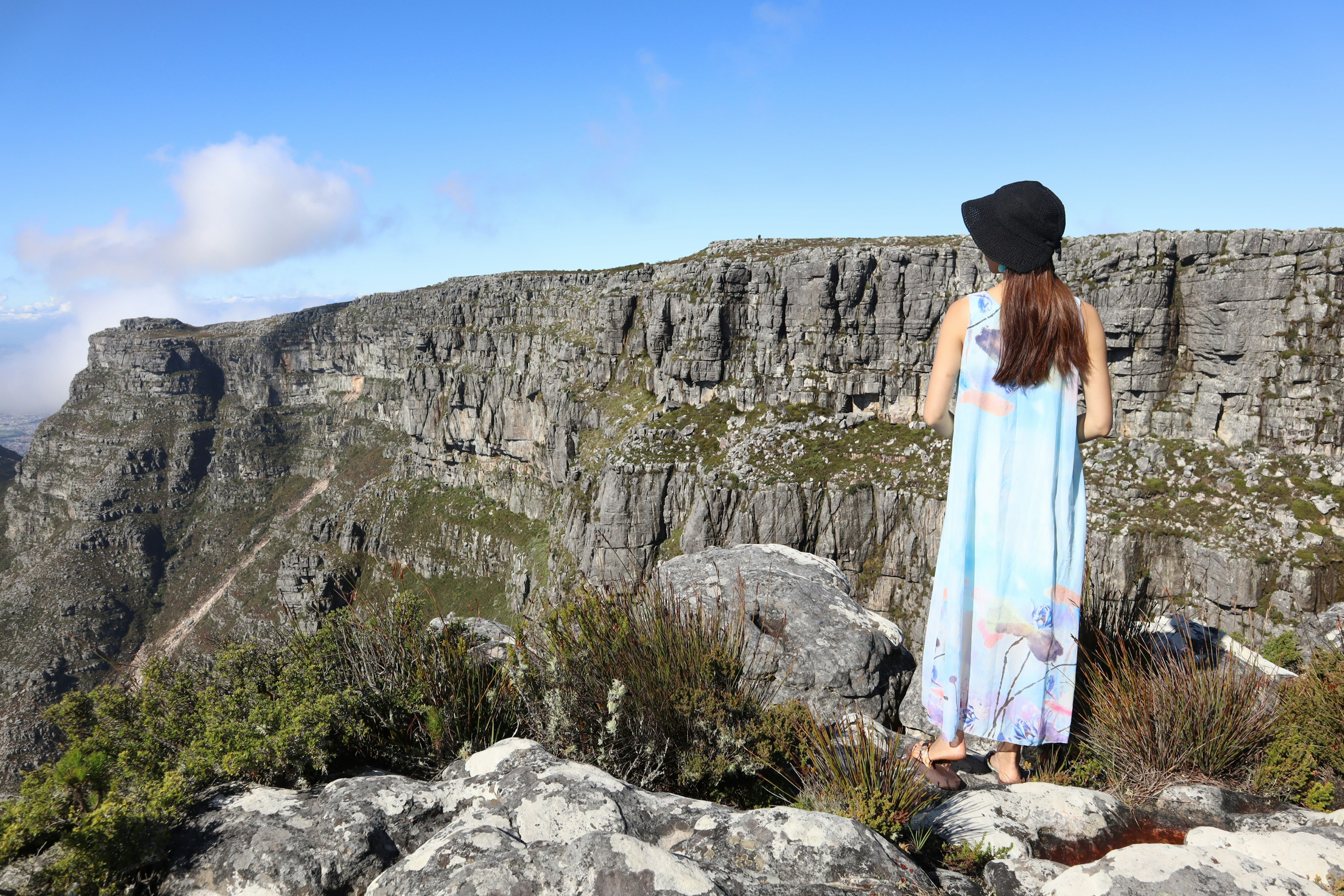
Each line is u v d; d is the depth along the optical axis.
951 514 3.33
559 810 2.69
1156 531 58.97
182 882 2.48
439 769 3.79
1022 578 3.18
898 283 88.38
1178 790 3.24
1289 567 52.19
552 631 4.22
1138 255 70.38
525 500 137.12
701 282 100.81
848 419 89.50
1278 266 63.56
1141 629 4.79
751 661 5.23
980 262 84.81
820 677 5.35
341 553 161.50
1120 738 3.71
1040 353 3.02
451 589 141.50
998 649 3.24
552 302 145.75
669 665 4.06
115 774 3.04
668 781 3.88
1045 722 3.24
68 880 2.35
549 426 126.81
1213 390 67.44
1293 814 2.89
